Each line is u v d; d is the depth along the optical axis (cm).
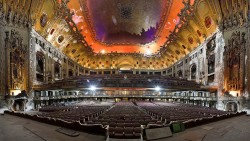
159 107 2300
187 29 3931
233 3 2752
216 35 3095
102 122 1102
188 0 3403
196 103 3525
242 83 2577
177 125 1025
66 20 3734
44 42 3409
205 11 3238
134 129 912
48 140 862
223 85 2886
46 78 3428
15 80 2550
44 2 3034
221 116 1479
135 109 2070
